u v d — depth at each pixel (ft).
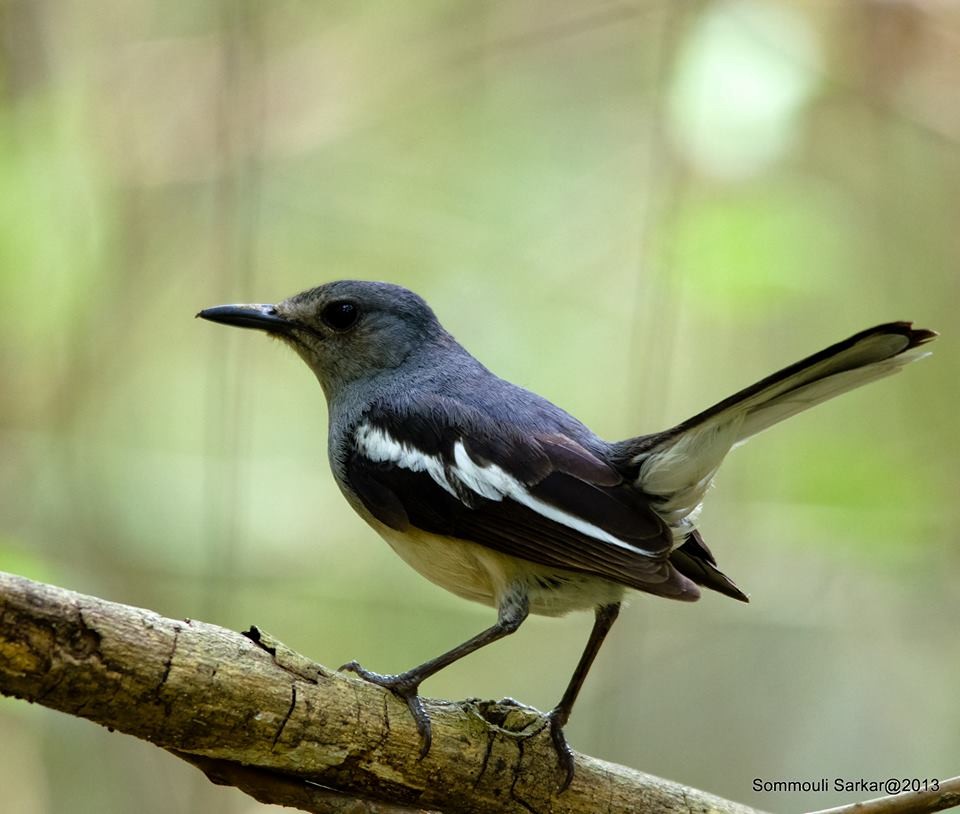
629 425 38.55
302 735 19.40
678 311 40.93
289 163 46.96
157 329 45.01
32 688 17.28
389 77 47.14
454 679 43.50
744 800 42.60
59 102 43.27
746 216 36.88
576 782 22.25
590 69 49.24
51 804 38.70
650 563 23.72
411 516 26.13
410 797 20.90
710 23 36.58
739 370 47.01
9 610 16.87
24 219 40.93
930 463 42.34
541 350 44.98
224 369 39.29
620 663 42.70
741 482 43.11
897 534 38.99
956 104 42.16
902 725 43.34
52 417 42.11
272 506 42.24
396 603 41.65
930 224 45.78
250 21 43.62
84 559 40.14
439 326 29.68
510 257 46.57
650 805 22.71
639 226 47.21
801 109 38.11
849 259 44.29
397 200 47.50
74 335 42.45
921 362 44.83
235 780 19.81
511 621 24.40
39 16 43.55
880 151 45.57
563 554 24.06
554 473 24.88
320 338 29.14
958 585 40.86
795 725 43.55
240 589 40.57
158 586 40.01
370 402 28.19
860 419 44.21
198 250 45.34
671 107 36.22
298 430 45.80
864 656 44.27
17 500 40.73
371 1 47.50
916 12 41.37
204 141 45.50
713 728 43.68
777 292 37.42
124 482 41.09
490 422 26.17
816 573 43.19
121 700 17.88
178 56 45.55
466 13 47.57
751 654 44.55
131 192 44.57
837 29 41.52
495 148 48.37
